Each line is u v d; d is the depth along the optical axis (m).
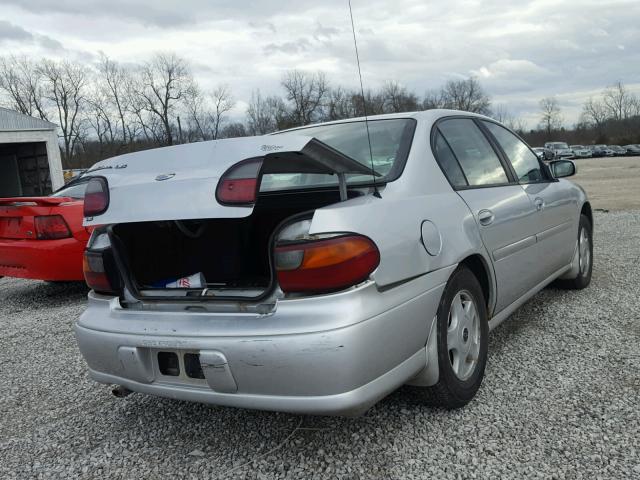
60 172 18.84
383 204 2.48
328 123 3.58
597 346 3.60
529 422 2.69
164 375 2.52
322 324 2.15
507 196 3.52
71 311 5.81
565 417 2.72
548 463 2.36
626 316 4.15
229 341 2.26
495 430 2.64
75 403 3.42
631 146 65.38
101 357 2.66
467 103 71.88
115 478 2.56
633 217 10.35
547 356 3.49
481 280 3.19
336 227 2.22
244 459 2.60
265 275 3.04
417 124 3.16
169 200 2.26
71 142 53.00
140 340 2.49
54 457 2.79
